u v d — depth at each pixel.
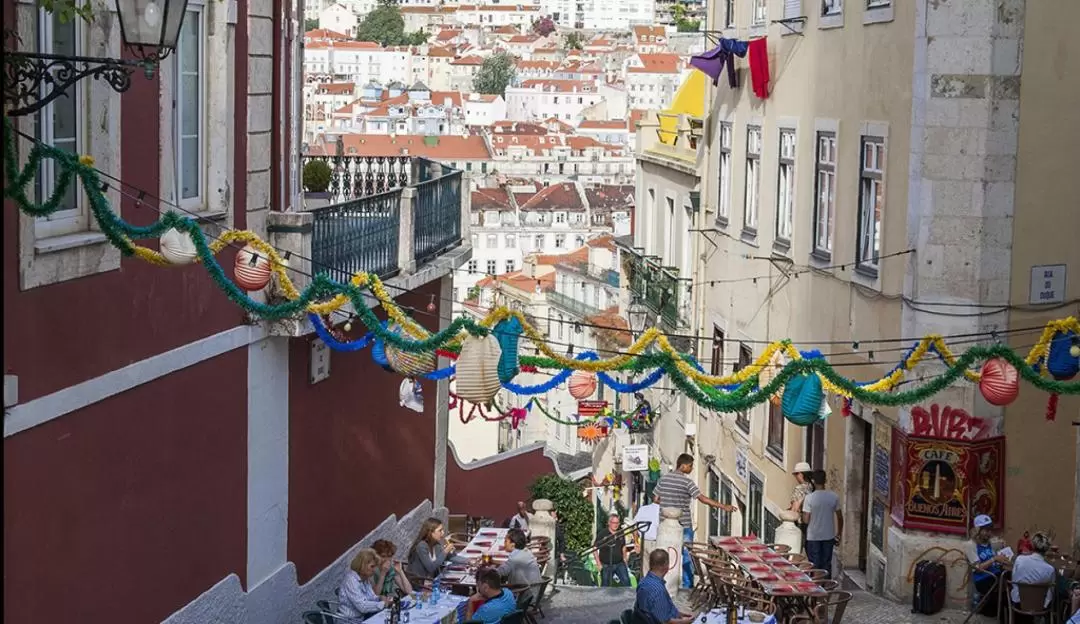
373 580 13.13
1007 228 15.08
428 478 18.39
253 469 12.75
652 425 30.73
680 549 15.36
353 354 15.28
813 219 18.91
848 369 17.27
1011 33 14.88
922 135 15.19
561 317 52.06
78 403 9.73
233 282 11.37
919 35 15.27
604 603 15.45
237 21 12.25
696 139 27.08
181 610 11.39
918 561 14.85
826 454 17.92
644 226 31.28
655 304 28.59
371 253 14.96
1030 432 15.14
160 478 11.00
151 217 10.88
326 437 14.58
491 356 10.72
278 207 13.12
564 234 131.25
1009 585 13.67
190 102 11.77
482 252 130.50
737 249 22.83
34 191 9.21
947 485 15.10
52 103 9.47
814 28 18.97
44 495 9.39
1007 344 15.16
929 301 15.23
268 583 13.09
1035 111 15.02
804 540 16.58
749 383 10.86
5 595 8.98
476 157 179.88
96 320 9.99
